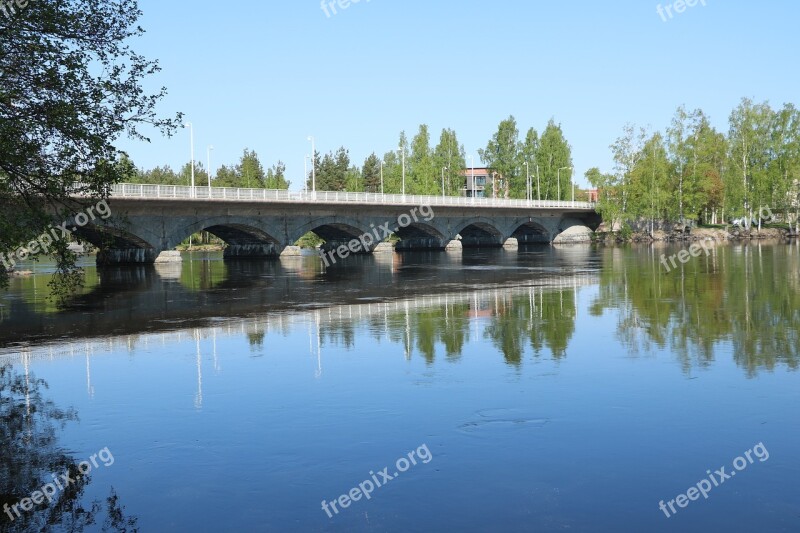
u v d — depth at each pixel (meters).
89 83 16.94
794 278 42.88
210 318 30.16
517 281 46.84
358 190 157.12
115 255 72.31
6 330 27.48
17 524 9.62
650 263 63.25
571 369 18.23
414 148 143.38
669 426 13.23
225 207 74.38
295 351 21.69
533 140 150.38
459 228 107.56
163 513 9.90
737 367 18.12
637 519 9.47
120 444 12.80
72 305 36.16
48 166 17.06
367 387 16.66
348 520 9.57
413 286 44.53
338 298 37.56
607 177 122.69
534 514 9.64
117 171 17.77
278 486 10.76
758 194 114.94
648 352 20.33
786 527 9.20
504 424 13.51
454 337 23.62
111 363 20.42
